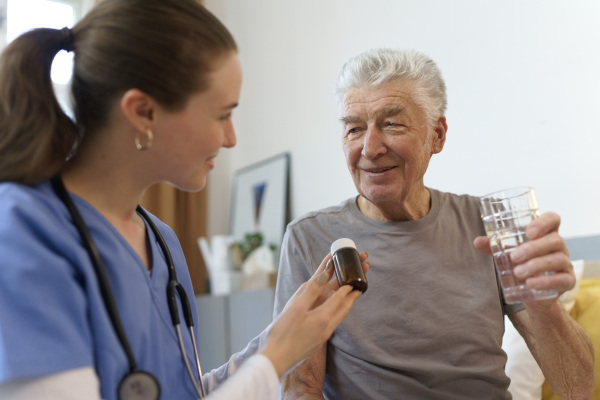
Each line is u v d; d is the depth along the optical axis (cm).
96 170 92
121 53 87
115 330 85
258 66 428
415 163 137
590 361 132
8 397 73
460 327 135
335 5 355
